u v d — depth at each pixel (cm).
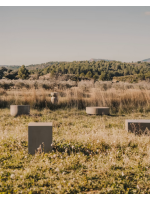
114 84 3112
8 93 1895
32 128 520
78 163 471
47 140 524
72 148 530
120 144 580
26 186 372
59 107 1338
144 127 705
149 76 8056
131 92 1465
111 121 992
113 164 450
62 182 383
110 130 788
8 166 452
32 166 451
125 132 699
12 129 808
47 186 377
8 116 1082
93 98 1419
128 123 711
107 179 395
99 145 562
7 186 369
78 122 959
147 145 572
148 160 470
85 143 584
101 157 507
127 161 464
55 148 545
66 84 3030
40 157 496
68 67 14475
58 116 1092
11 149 553
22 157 500
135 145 585
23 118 1027
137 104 1358
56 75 6109
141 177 409
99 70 14838
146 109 1279
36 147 522
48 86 2739
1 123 906
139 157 493
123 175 403
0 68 7944
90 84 3172
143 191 359
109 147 564
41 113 1162
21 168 442
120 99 1380
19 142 576
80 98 1405
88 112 1170
